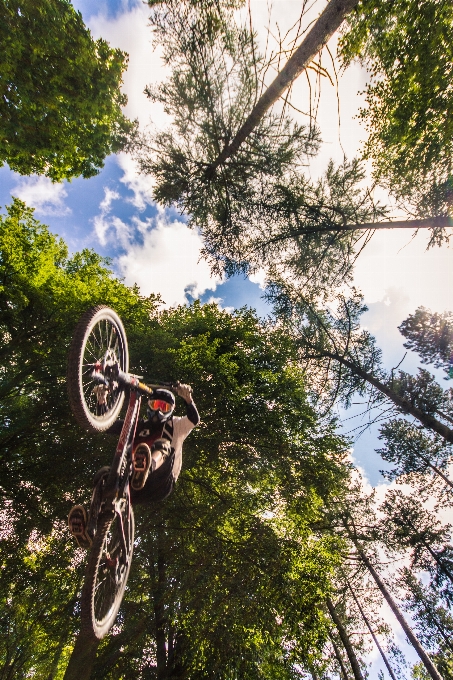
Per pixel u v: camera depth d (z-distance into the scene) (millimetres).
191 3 7648
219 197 10375
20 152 11328
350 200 11148
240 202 10555
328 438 13164
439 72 9734
